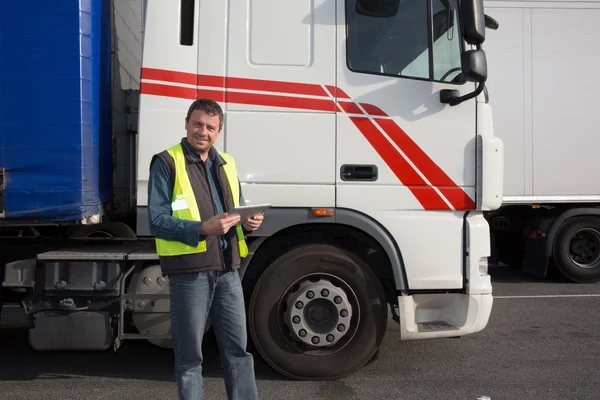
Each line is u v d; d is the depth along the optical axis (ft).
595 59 26.76
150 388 13.65
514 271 31.27
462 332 13.29
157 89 12.94
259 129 13.02
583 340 17.57
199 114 9.58
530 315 20.80
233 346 10.28
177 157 9.66
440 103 13.29
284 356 13.26
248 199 12.98
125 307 12.94
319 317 13.30
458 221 13.32
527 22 26.73
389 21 13.34
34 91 12.47
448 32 13.46
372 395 13.00
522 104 26.86
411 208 13.19
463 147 13.30
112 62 14.26
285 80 13.08
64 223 13.00
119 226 15.66
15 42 12.46
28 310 12.96
